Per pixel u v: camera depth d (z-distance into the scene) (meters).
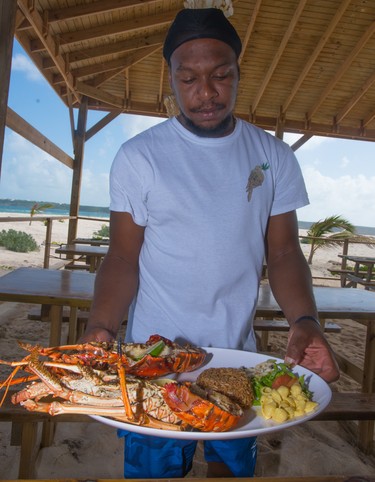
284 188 1.71
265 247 1.79
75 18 7.38
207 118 1.50
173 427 1.15
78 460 2.87
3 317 5.84
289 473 2.88
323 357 1.50
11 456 2.83
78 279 3.67
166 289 1.60
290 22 8.24
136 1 7.06
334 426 3.66
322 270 14.88
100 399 1.13
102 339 1.40
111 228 1.68
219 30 1.43
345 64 9.17
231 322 1.62
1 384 1.09
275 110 11.12
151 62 9.77
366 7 8.05
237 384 1.35
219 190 1.55
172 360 1.36
